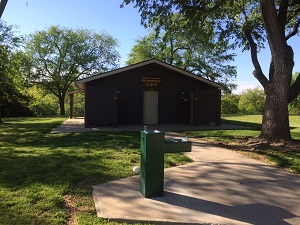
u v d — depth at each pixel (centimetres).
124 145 905
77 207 412
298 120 2178
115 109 1531
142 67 1734
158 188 460
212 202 443
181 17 1212
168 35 1223
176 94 1798
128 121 1717
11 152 787
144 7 1089
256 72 1049
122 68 1658
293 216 402
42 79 3900
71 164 646
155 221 373
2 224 346
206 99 1673
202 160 723
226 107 4919
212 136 1159
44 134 1211
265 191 500
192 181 548
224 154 798
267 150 834
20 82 2908
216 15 1281
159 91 1769
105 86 1619
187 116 1817
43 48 3819
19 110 3444
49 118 2675
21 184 498
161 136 459
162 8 1076
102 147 870
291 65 941
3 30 2408
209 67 3281
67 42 3853
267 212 412
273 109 948
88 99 1512
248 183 542
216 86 1828
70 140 1019
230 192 490
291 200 461
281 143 913
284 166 672
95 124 1519
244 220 385
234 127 1560
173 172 609
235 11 1280
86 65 3953
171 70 1781
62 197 442
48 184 499
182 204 431
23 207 397
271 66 1027
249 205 436
